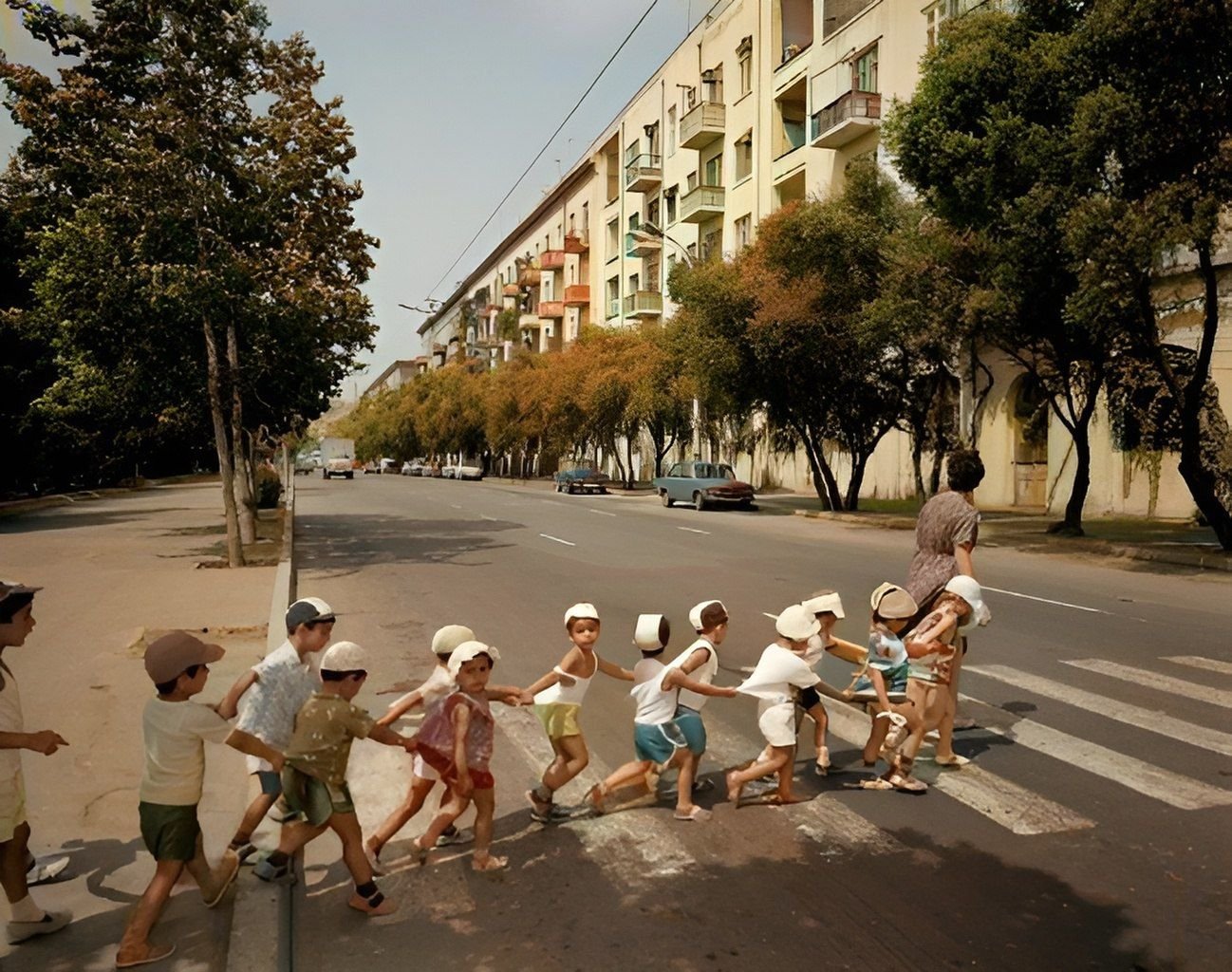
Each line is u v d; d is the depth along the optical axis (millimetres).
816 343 24078
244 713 4254
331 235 15875
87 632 9656
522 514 27266
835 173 33656
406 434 90938
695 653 4992
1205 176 13562
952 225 17266
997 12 15977
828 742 6281
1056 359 18328
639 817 5078
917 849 4613
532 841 4801
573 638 4922
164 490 44562
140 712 6844
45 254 15945
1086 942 3738
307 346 17594
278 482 31297
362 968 3637
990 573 14297
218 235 14570
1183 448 15469
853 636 9680
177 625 9984
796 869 4422
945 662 5395
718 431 39312
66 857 4469
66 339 16172
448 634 4590
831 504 26672
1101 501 23359
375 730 4148
